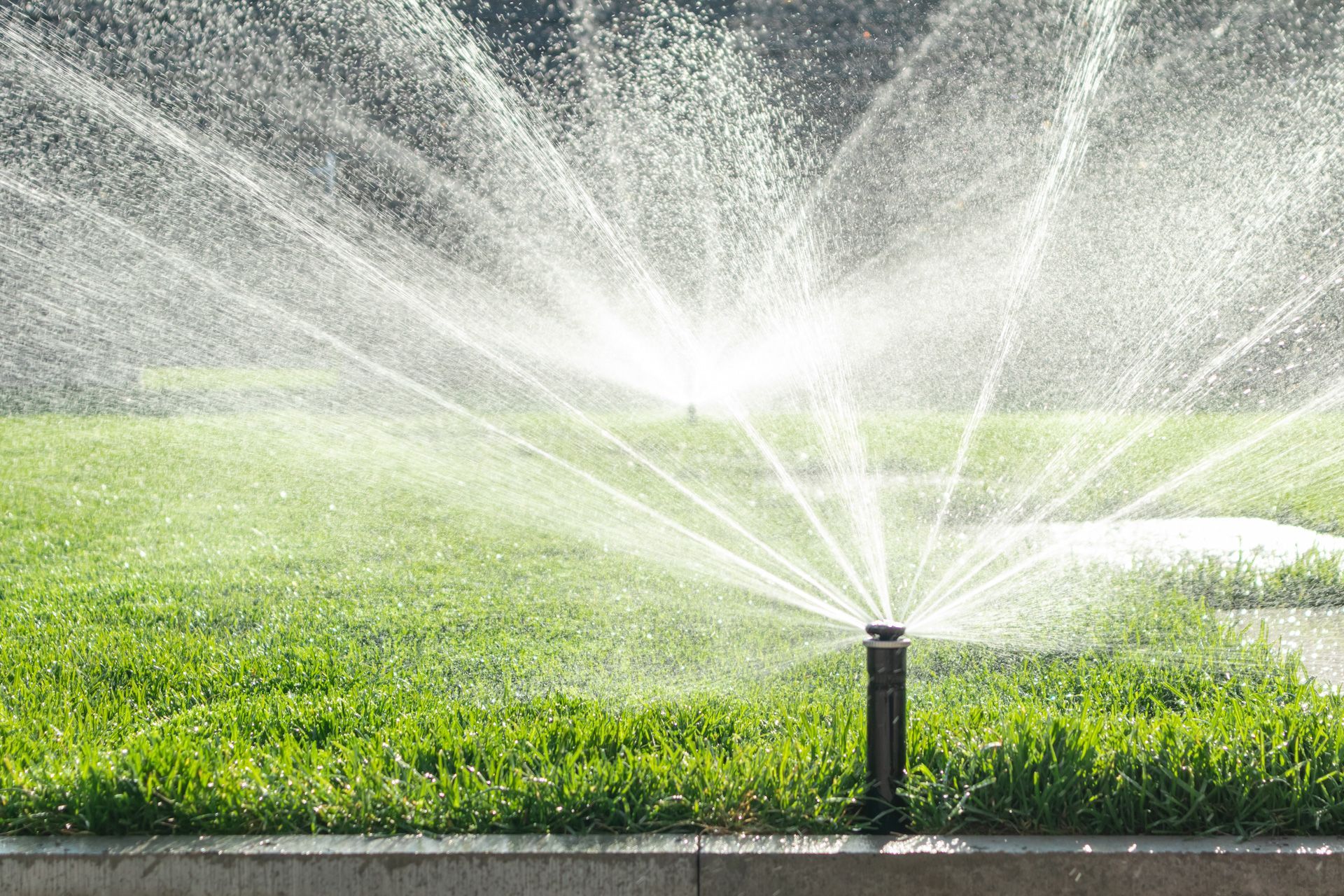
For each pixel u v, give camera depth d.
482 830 2.76
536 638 4.75
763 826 2.75
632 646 4.59
